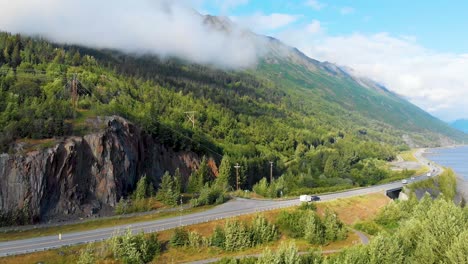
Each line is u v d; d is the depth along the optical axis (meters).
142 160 136.75
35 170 101.38
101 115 130.62
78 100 145.25
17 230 88.56
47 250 76.69
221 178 152.00
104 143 119.31
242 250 94.06
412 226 89.94
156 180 138.88
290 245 78.25
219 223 100.81
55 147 107.44
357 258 77.81
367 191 154.50
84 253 76.81
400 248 80.25
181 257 86.88
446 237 80.94
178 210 113.62
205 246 92.25
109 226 96.25
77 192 107.75
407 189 168.88
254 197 141.25
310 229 104.62
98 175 114.56
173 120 194.25
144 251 83.44
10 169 99.38
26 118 114.62
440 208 93.25
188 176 153.88
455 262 72.81
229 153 189.00
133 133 135.25
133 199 116.94
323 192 152.88
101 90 188.25
